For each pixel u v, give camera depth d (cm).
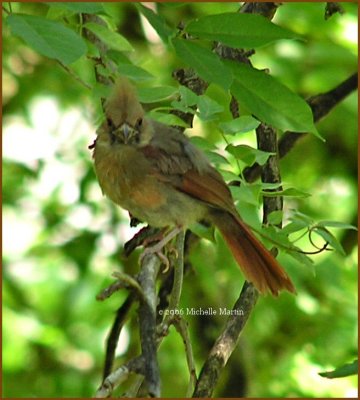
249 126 749
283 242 763
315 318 1386
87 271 1450
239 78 742
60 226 1481
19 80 1498
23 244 1497
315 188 1537
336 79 1405
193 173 830
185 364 1320
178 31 702
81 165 1512
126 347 1320
